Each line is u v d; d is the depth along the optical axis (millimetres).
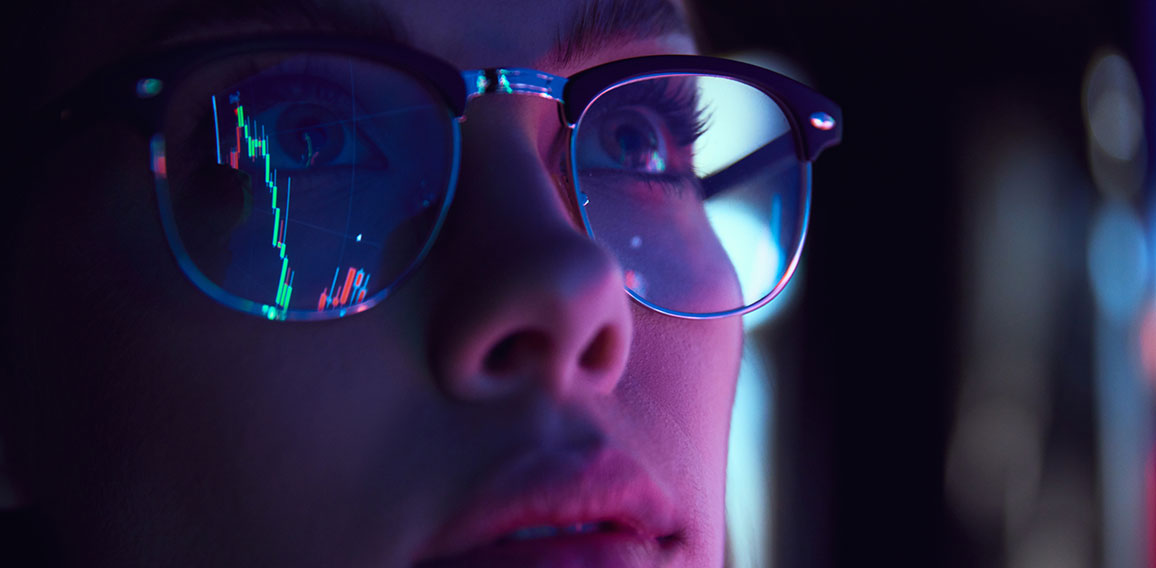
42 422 256
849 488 688
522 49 262
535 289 229
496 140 250
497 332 231
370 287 240
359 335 238
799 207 299
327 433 235
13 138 246
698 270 280
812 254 706
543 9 265
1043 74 688
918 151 697
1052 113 693
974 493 688
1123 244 699
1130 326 694
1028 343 690
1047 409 686
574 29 268
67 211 248
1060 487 680
